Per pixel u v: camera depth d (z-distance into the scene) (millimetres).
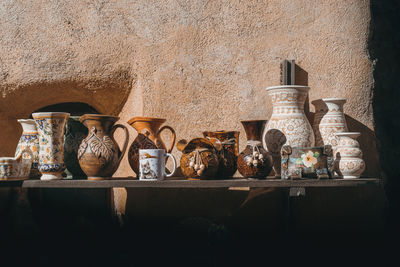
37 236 2062
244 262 1857
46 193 2066
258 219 1869
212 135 1765
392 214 2287
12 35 1971
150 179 1607
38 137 1872
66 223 2041
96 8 1956
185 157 1654
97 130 1706
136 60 1936
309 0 1902
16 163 1700
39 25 1966
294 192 1583
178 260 1895
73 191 2039
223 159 1728
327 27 1885
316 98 1878
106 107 2084
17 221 2084
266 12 1920
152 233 1926
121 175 1994
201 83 1923
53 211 2061
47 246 2043
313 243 1853
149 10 1945
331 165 1612
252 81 1914
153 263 1911
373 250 1847
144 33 1940
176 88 1922
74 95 2055
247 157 1637
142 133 1756
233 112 1913
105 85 1978
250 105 1908
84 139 1711
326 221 1850
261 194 1871
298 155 1592
